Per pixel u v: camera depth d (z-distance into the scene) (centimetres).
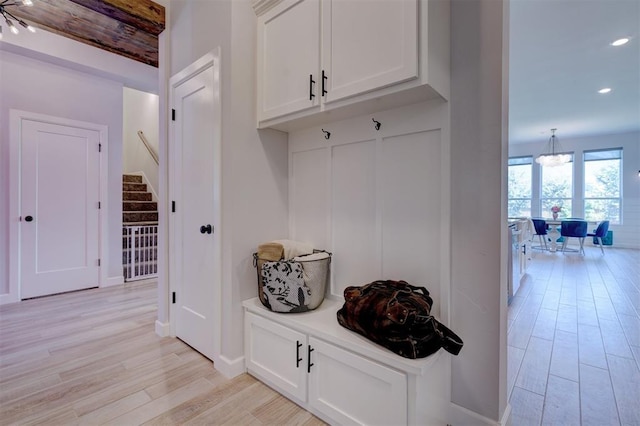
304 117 181
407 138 161
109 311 308
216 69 199
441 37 138
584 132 732
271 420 153
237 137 192
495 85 136
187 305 233
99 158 398
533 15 283
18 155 340
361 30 146
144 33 322
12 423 149
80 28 312
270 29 192
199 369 199
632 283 422
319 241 204
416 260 159
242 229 195
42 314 299
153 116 613
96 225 397
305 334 158
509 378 193
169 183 250
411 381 120
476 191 141
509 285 330
